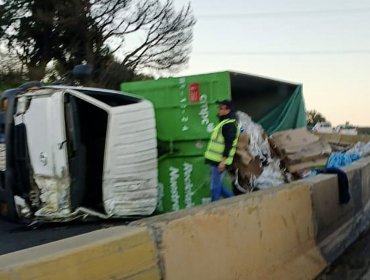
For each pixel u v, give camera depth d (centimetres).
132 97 814
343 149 1439
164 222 354
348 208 770
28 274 259
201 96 862
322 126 2402
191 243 375
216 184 817
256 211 473
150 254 334
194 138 866
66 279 275
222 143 816
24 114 802
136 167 769
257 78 945
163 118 888
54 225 805
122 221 797
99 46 3228
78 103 790
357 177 845
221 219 417
